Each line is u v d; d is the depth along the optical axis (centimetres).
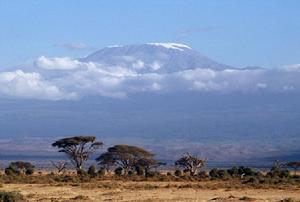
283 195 12612
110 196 12125
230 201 11006
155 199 11325
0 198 9862
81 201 10888
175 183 17375
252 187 15162
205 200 11150
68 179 18500
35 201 10612
